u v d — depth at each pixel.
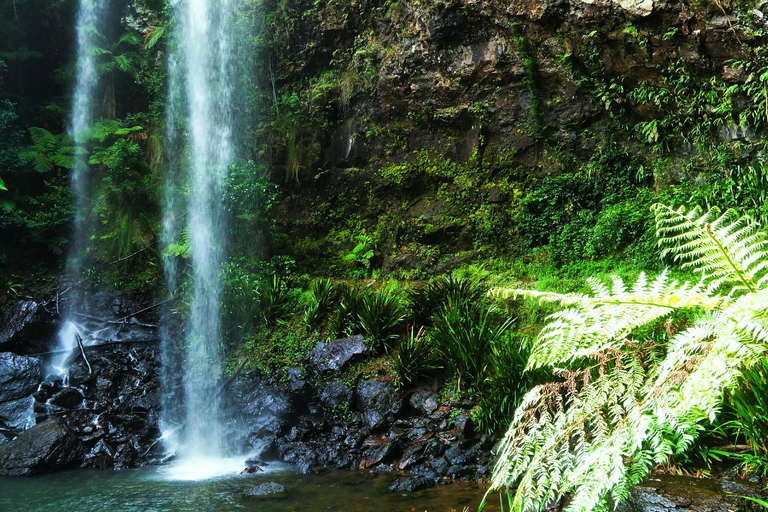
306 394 7.27
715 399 1.75
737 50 7.52
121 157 10.90
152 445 7.03
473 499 4.60
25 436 6.55
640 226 8.15
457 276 8.62
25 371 7.67
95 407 7.57
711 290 2.15
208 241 10.41
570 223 9.05
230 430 7.34
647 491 3.03
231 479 5.76
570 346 2.17
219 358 8.49
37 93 12.38
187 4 12.13
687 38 7.84
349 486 5.23
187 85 11.90
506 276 8.82
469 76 9.80
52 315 9.22
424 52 10.04
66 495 5.28
